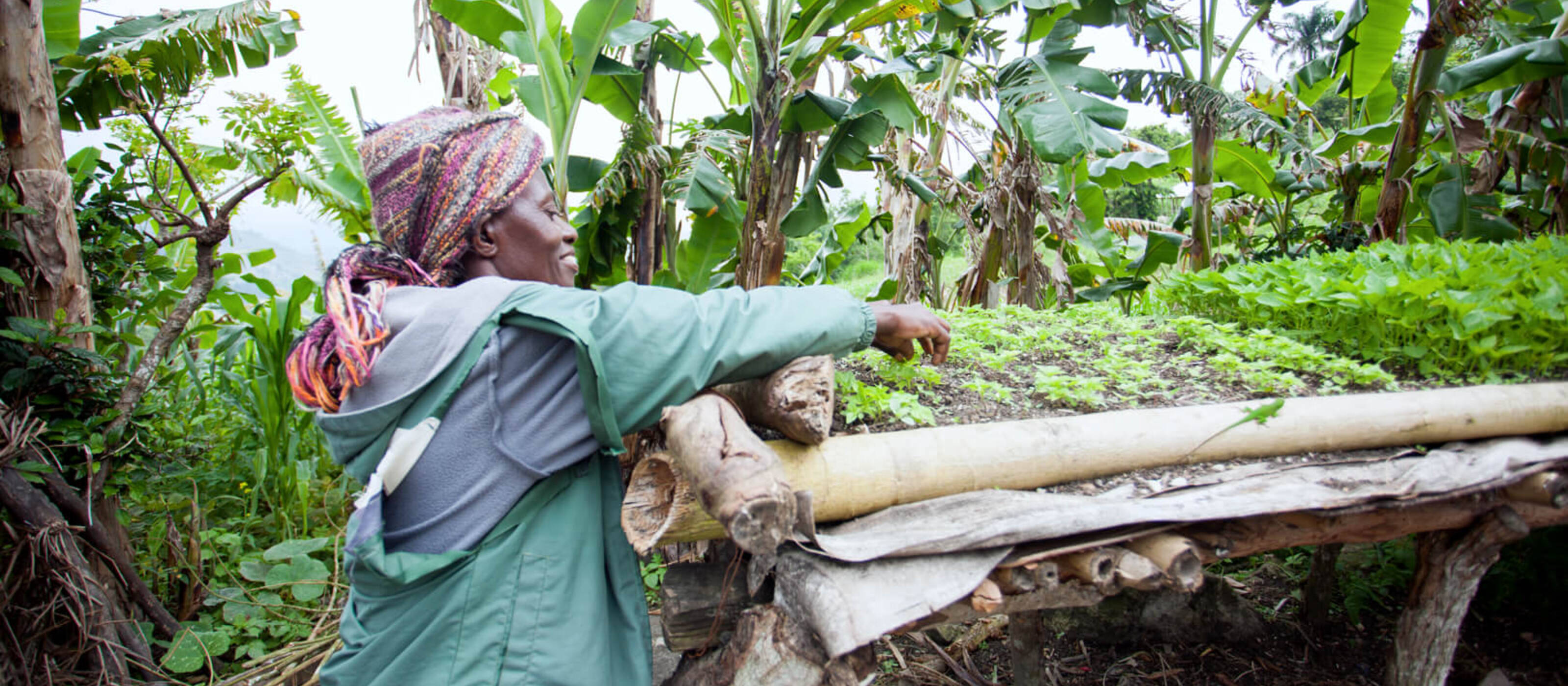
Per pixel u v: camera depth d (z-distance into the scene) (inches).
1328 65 207.8
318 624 113.5
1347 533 73.8
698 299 59.9
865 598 56.4
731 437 52.4
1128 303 195.3
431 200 59.9
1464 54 217.5
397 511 56.8
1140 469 71.0
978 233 198.2
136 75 113.3
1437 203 151.6
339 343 53.9
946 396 83.4
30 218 96.7
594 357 52.9
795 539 59.9
